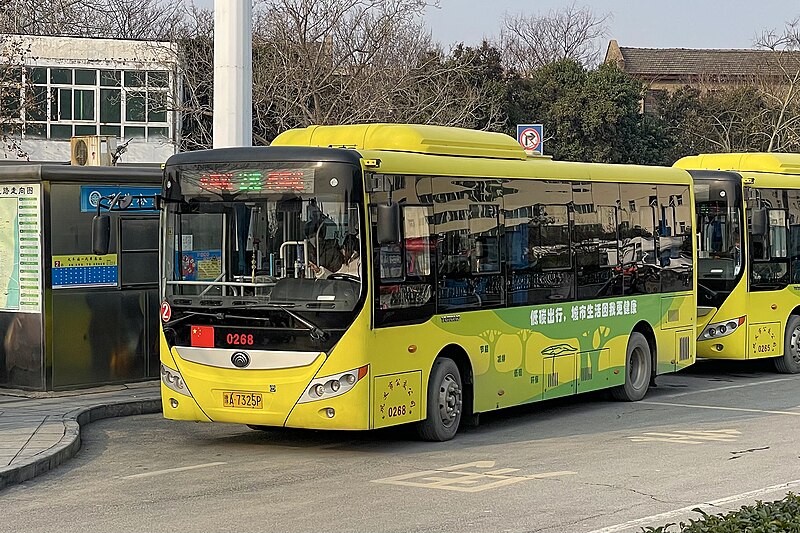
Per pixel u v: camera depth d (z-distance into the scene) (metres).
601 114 51.53
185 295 12.26
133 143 41.84
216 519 8.98
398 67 36.91
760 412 15.35
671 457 11.77
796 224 20.30
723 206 19.33
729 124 57.88
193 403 12.20
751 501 9.52
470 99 39.25
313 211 11.79
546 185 14.65
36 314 15.50
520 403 14.14
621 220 16.12
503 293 13.82
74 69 41.31
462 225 13.16
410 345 12.30
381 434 13.46
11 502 9.72
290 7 35.75
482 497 9.77
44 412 13.84
